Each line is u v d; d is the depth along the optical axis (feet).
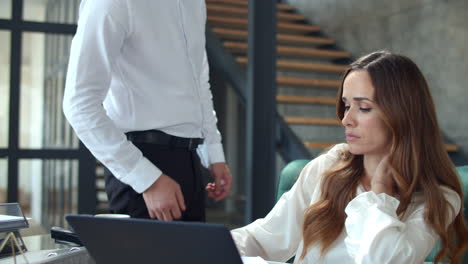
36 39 11.60
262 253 5.70
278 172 21.12
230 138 27.07
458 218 5.17
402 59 4.91
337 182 5.30
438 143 4.95
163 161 6.23
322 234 5.16
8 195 11.48
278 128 15.29
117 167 5.76
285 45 20.68
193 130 6.50
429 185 4.81
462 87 15.78
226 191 7.40
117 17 5.74
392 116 4.78
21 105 11.53
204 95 7.33
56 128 11.86
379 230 4.43
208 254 2.96
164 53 6.22
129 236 3.16
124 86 6.15
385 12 18.71
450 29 16.12
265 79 13.12
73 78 5.67
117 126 6.20
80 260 4.39
